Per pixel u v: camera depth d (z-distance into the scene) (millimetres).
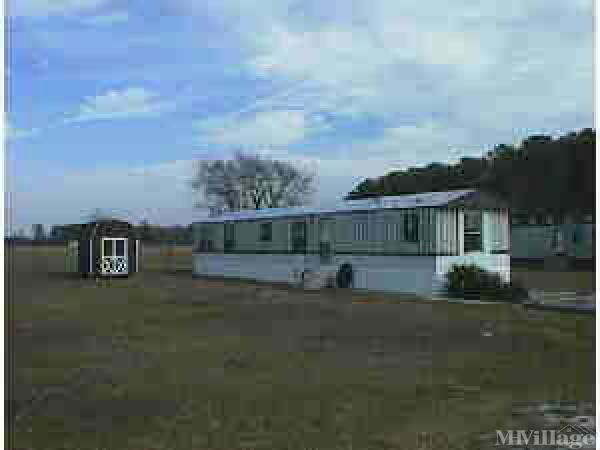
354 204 23094
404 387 7406
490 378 7859
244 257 27781
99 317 13906
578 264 33656
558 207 36344
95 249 27906
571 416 6270
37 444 5531
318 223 23516
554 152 37250
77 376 8055
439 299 17719
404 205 20109
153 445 5469
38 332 11727
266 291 20547
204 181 54375
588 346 10016
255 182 53875
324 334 11359
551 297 17969
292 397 6984
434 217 18906
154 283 24641
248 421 6113
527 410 6469
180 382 7699
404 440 5559
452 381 7727
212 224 30031
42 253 55812
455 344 10289
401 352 9602
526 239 37188
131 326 12477
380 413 6359
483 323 12602
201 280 26453
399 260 20062
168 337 11102
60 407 6652
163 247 65312
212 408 6574
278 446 5410
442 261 18906
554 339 10672
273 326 12367
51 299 18047
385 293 19641
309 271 23281
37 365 8742
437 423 6043
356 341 10609
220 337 11070
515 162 39375
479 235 19859
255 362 8875
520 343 10312
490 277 18250
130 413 6414
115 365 8727
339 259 22469
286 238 25188
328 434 5719
